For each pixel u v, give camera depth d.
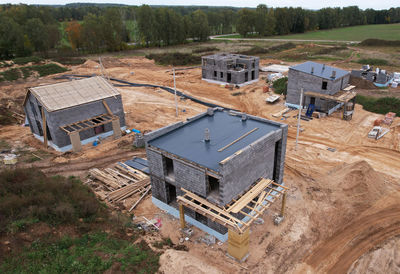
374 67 68.31
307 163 28.83
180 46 118.06
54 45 107.44
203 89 56.00
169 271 15.52
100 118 34.84
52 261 14.78
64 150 32.09
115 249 16.59
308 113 40.53
